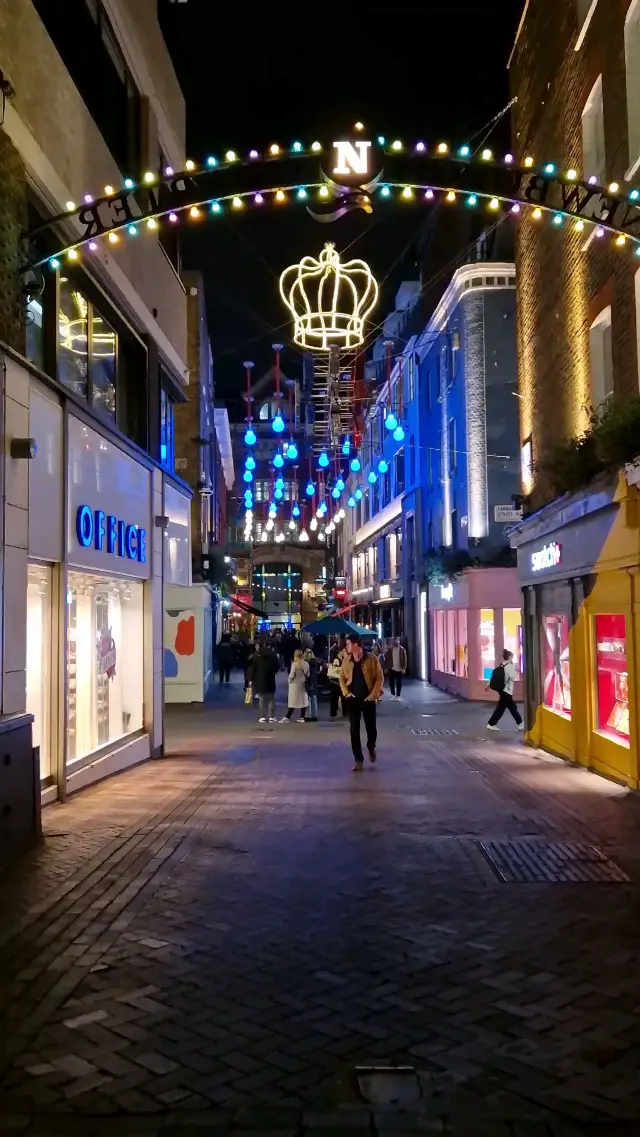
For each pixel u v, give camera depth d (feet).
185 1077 12.26
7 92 27.14
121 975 15.85
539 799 32.48
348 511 195.00
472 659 84.12
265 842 25.67
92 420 35.94
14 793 24.23
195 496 111.14
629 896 20.52
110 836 26.40
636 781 33.60
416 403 116.37
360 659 40.60
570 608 43.45
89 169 36.27
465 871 22.63
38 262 27.43
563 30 45.09
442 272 95.96
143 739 43.73
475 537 86.22
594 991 15.11
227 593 151.23
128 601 44.16
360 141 23.52
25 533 27.84
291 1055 12.88
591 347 41.22
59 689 32.07
